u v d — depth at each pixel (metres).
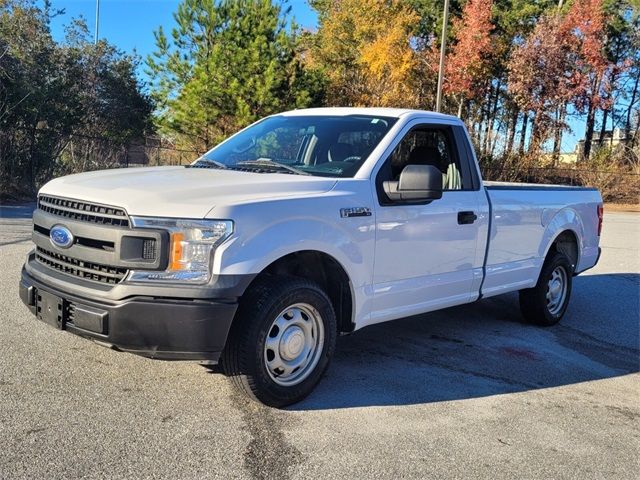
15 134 15.52
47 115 16.59
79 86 21.47
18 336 5.11
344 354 5.41
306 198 4.10
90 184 4.08
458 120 5.60
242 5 22.41
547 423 4.22
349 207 4.32
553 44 32.41
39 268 4.12
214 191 3.88
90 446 3.43
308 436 3.75
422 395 4.55
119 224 3.68
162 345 3.60
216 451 3.48
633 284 9.79
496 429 4.05
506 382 4.98
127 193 3.78
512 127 38.66
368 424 3.98
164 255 3.59
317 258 4.38
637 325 7.18
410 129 5.06
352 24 35.03
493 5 35.56
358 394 4.48
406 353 5.56
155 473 3.20
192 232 3.62
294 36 23.31
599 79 33.78
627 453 3.84
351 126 5.09
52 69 18.28
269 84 20.81
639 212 26.19
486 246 5.65
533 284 6.48
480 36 33.47
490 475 3.44
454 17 36.25
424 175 4.41
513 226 6.00
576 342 6.34
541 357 5.71
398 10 34.94
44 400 3.96
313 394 4.41
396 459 3.54
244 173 4.52
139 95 24.25
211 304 3.57
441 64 25.08
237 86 20.80
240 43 21.73
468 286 5.52
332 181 4.37
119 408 3.94
